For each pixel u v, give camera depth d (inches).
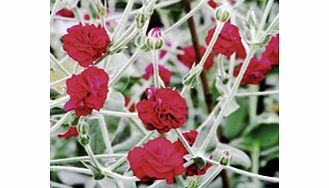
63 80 22.8
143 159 21.0
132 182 22.9
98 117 22.9
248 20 23.0
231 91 22.5
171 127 21.3
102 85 21.3
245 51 25.5
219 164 22.4
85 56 21.8
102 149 24.5
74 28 22.0
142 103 21.4
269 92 24.8
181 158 21.2
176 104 21.4
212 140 22.6
